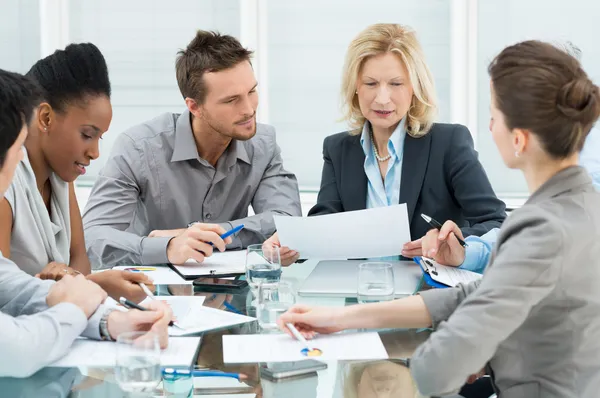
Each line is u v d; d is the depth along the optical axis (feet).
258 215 8.03
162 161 8.27
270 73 14.47
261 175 8.66
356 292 5.72
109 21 14.78
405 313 4.60
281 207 8.40
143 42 14.75
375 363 4.15
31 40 14.98
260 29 14.37
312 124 14.47
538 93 3.64
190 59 7.82
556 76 3.65
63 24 14.89
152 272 6.56
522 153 3.84
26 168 5.79
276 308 4.93
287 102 14.49
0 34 14.98
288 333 4.62
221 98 7.71
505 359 3.75
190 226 7.39
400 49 7.59
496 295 3.48
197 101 7.86
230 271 6.45
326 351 4.33
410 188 7.83
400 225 6.55
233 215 8.61
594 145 8.24
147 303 4.83
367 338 4.56
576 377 3.60
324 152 8.57
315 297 5.59
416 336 4.59
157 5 14.64
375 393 3.72
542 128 3.68
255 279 5.86
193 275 6.32
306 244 6.70
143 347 3.82
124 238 7.22
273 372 4.00
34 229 5.81
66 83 5.65
